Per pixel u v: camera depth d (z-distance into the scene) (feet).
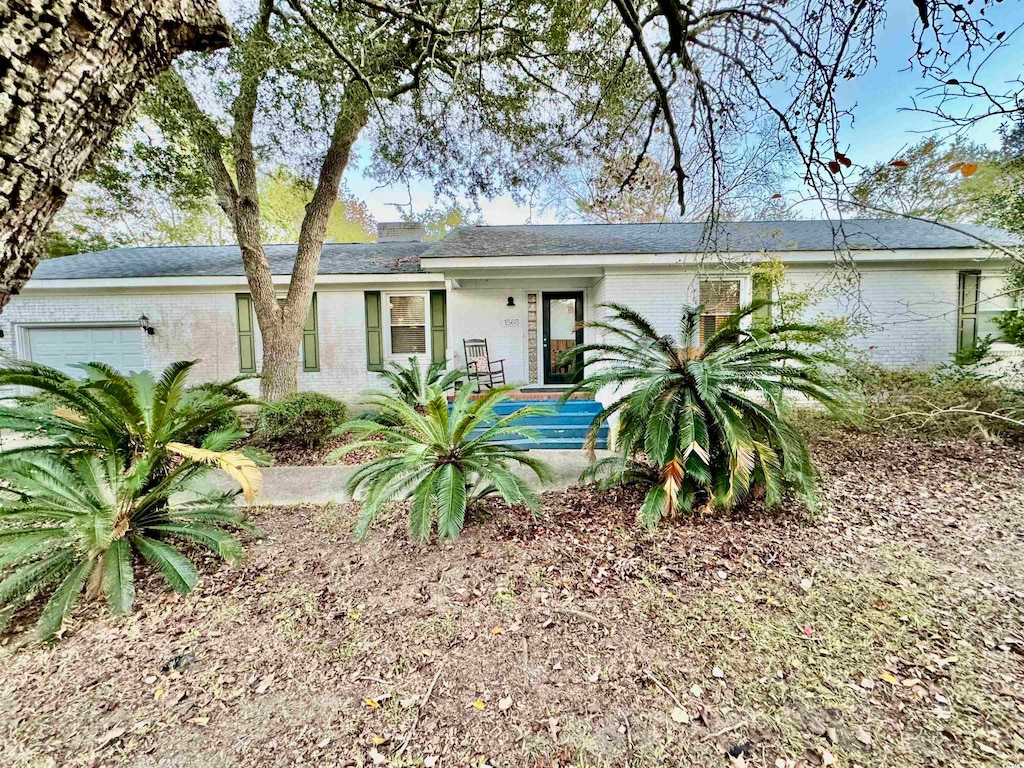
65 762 5.51
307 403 21.52
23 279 3.45
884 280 24.67
